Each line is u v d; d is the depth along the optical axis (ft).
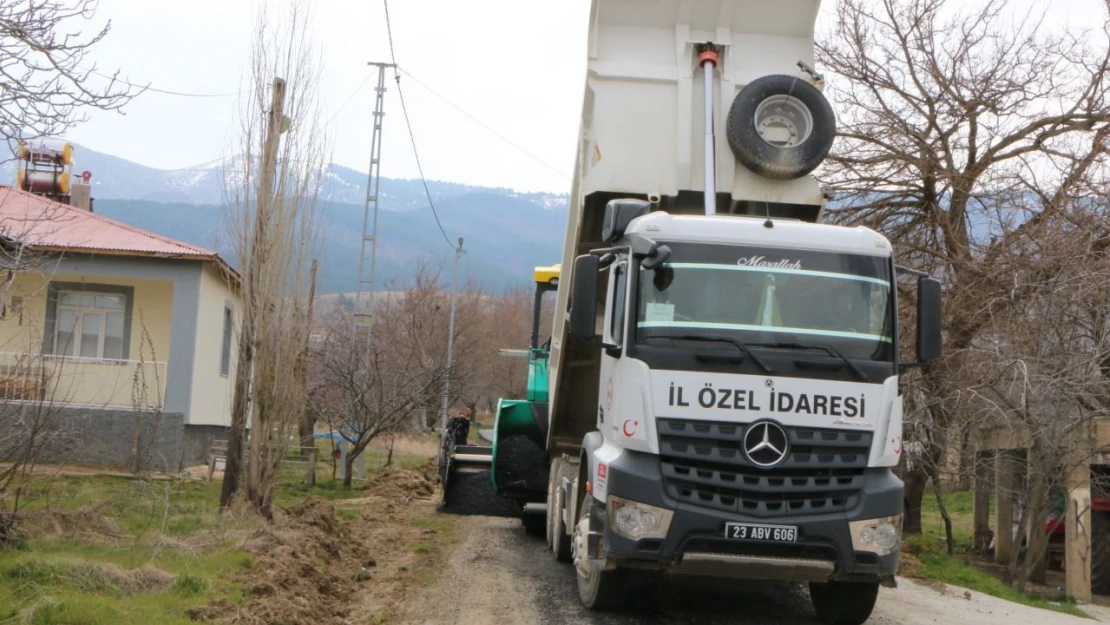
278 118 43.01
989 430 50.37
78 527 31.76
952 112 53.16
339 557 35.91
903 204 55.47
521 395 191.01
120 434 60.08
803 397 25.16
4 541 28.84
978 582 44.19
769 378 25.21
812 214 32.22
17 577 24.64
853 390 25.45
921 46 53.88
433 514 53.21
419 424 126.82
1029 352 46.06
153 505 38.29
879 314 26.40
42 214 34.99
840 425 25.18
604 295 30.04
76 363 66.08
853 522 24.84
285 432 41.98
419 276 150.71
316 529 36.40
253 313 42.19
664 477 24.86
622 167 32.14
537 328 47.78
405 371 69.92
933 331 27.22
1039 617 35.63
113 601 23.89
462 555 39.99
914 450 53.42
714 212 30.50
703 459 24.75
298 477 74.38
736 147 31.19
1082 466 49.39
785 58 33.42
